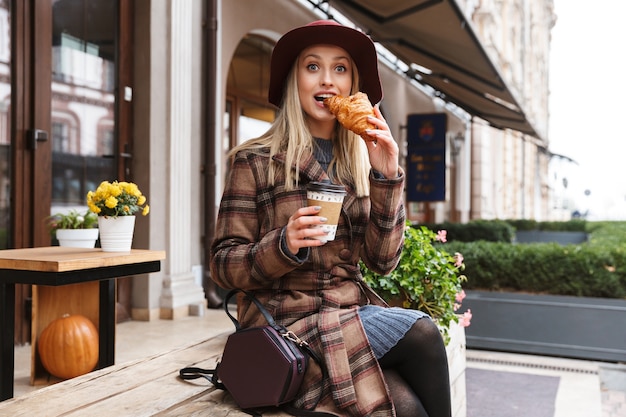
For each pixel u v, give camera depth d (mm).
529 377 5219
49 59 5430
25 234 5199
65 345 4055
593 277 6258
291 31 2043
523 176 39062
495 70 11133
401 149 15898
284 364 1720
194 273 7113
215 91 7449
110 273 3533
